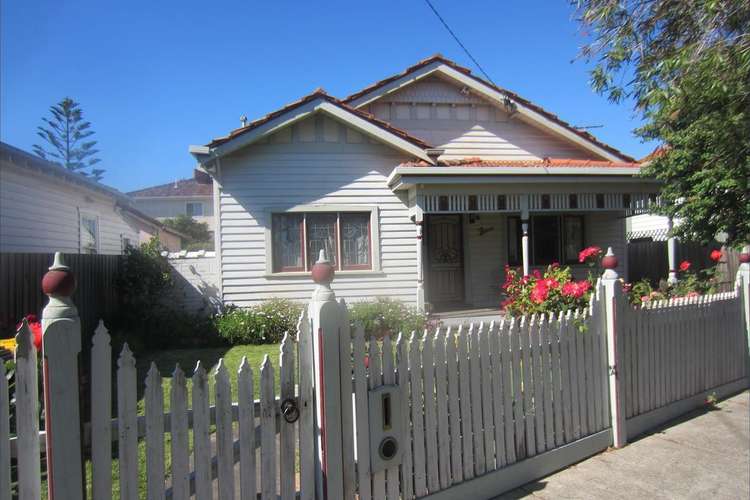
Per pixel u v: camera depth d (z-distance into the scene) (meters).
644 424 5.07
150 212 45.00
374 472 3.02
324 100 10.16
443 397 3.46
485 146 12.34
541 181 9.96
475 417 3.65
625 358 4.89
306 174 10.46
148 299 10.05
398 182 9.99
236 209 10.26
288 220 10.52
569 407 4.36
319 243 10.59
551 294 4.96
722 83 5.16
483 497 3.63
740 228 8.80
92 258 9.42
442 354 3.48
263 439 2.71
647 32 5.80
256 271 10.31
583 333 4.53
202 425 2.54
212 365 7.57
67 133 45.84
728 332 6.38
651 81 5.75
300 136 10.44
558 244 12.58
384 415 3.10
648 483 3.94
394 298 10.66
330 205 10.55
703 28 5.32
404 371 3.24
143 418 2.42
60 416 2.10
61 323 2.12
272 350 8.68
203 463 2.54
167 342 9.35
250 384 2.68
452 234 12.27
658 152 9.45
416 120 12.15
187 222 39.75
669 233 10.73
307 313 3.02
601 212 12.55
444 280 12.20
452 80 12.20
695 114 6.57
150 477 2.38
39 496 2.16
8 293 7.09
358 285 10.63
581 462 4.35
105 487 2.25
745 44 5.05
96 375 2.24
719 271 11.59
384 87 11.80
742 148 6.32
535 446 4.06
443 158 12.13
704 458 4.42
